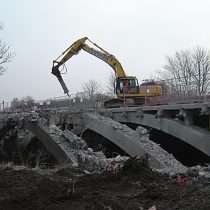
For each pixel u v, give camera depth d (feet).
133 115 93.56
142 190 26.91
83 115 93.56
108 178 30.32
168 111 84.23
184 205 22.16
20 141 101.40
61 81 136.77
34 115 94.38
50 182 27.76
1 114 118.11
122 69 131.44
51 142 77.82
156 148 66.39
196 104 75.00
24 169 39.17
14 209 22.98
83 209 22.09
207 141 72.79
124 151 78.13
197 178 32.22
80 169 39.14
